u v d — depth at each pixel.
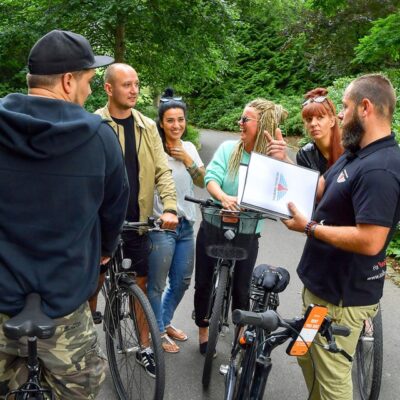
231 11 13.32
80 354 2.00
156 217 3.52
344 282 2.32
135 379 3.11
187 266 3.75
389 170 2.09
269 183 2.41
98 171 1.86
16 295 1.82
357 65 15.77
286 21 18.36
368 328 3.17
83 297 1.92
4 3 12.30
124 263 2.91
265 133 2.90
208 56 14.27
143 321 2.89
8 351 1.92
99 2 11.41
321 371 2.44
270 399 3.23
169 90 3.70
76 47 1.92
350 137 2.23
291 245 6.62
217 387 3.30
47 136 1.73
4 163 1.75
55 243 1.83
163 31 12.89
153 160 3.27
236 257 3.11
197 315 3.68
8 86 13.07
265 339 2.17
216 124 22.94
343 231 2.18
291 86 23.17
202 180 3.68
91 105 12.29
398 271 5.66
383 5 14.48
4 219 1.79
